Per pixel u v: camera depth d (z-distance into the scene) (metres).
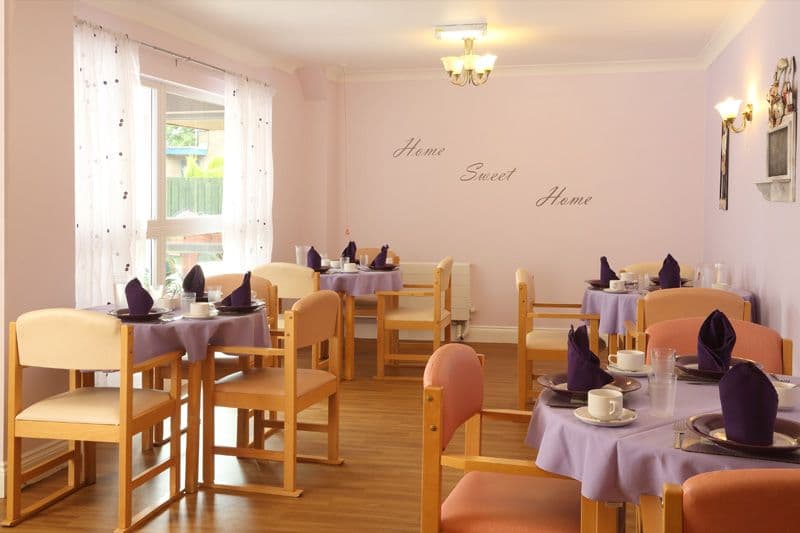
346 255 7.02
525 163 7.82
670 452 1.94
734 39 5.96
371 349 7.61
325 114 7.93
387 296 6.72
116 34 4.89
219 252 6.78
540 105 7.75
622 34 6.29
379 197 8.11
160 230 5.87
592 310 5.49
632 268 6.42
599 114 7.65
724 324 2.71
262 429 4.31
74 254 4.30
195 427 3.83
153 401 3.55
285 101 7.59
